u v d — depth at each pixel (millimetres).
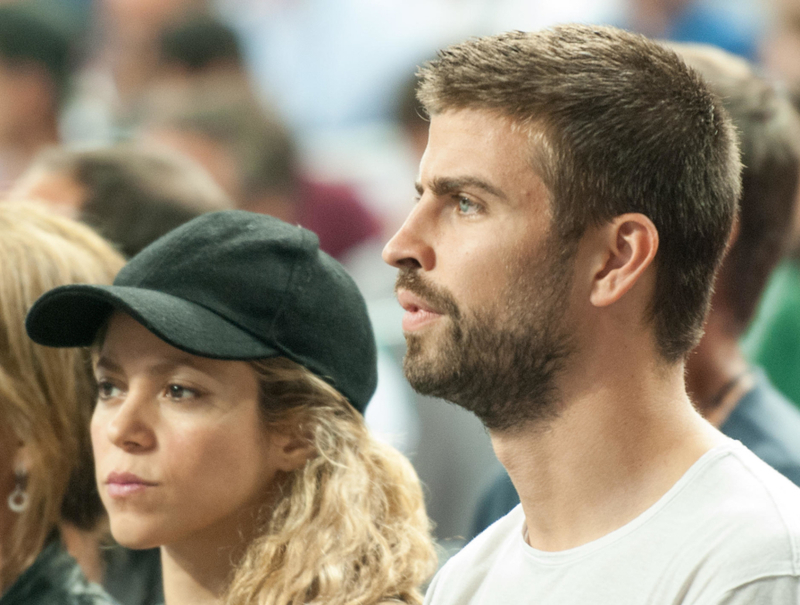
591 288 4664
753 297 7262
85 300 5934
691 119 4777
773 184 7148
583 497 4762
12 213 7410
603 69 4711
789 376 10125
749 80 7367
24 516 6977
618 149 4629
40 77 16125
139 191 9039
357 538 5805
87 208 8977
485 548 5426
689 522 4500
